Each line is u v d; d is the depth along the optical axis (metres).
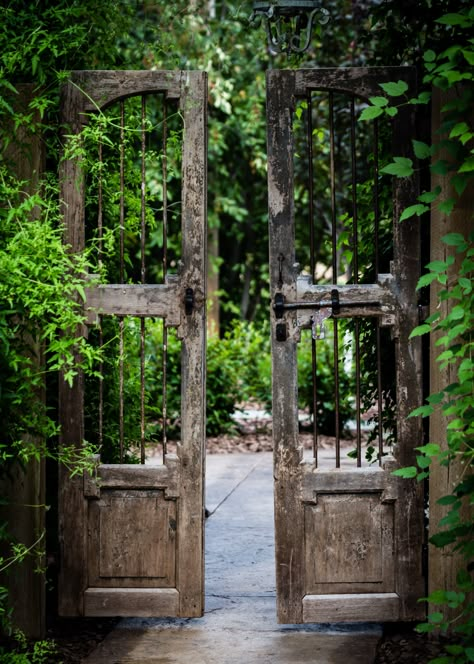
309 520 4.59
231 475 9.09
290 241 4.55
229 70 16.66
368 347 5.08
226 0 15.82
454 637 4.44
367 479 4.56
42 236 4.18
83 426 4.62
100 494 4.62
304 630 4.67
